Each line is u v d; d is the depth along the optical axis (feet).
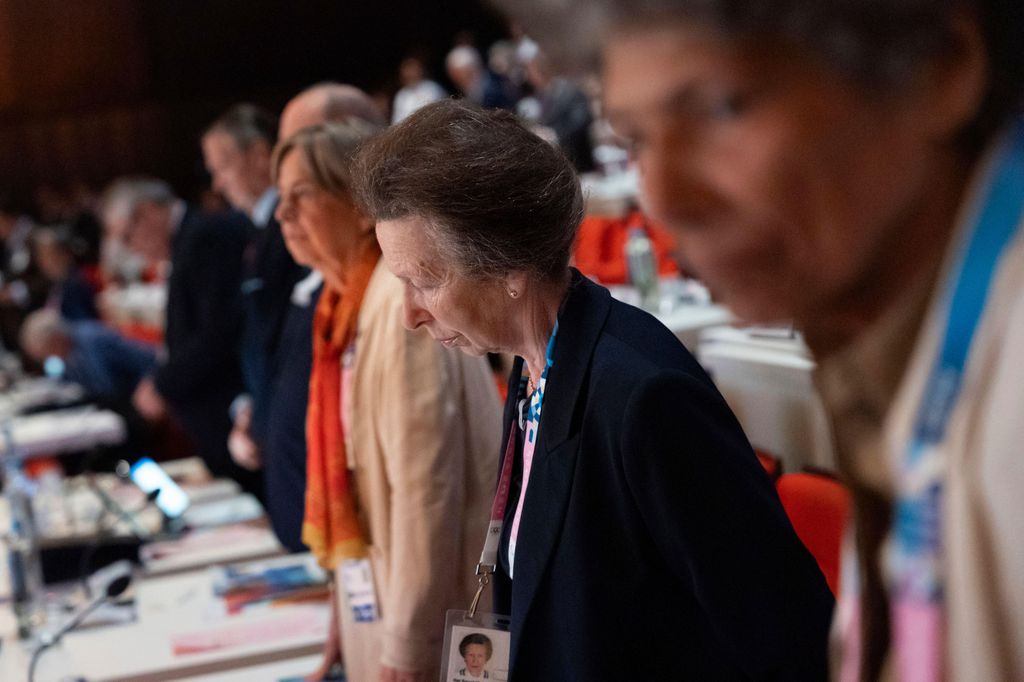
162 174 43.47
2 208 43.80
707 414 3.65
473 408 5.59
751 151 1.21
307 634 7.18
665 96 1.23
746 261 1.28
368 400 5.69
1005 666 1.33
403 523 5.41
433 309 4.09
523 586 3.92
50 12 42.88
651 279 11.12
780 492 5.73
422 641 5.42
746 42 1.18
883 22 1.16
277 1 42.65
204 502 11.02
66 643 7.41
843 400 1.58
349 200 5.75
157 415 13.14
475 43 39.11
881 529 1.67
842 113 1.20
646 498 3.59
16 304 26.13
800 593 3.53
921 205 1.28
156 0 42.63
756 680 3.61
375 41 42.70
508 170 3.83
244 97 43.16
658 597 3.75
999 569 1.32
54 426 16.08
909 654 1.41
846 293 1.35
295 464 7.18
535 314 4.05
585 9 1.21
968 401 1.32
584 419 3.79
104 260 26.76
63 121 43.50
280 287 8.70
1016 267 1.27
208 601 7.95
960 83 1.22
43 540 9.27
